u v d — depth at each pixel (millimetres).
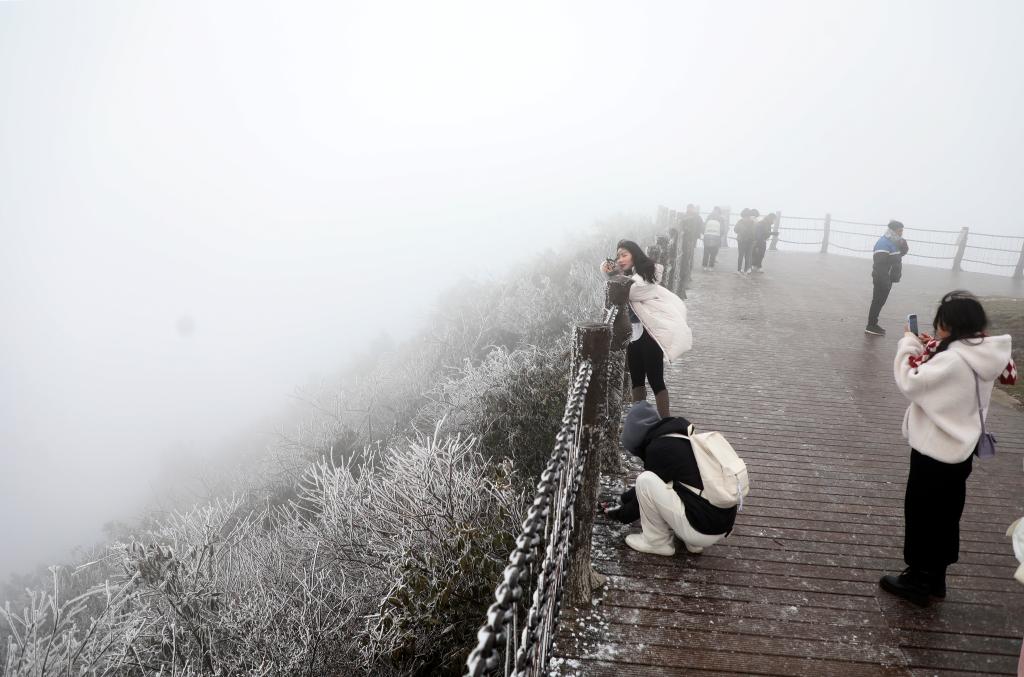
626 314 4598
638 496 3627
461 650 3271
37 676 3293
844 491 4703
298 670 3389
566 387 6461
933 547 3256
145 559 3795
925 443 3139
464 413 6945
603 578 3434
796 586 3455
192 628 3717
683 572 3539
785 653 2926
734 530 4059
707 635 3031
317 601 3777
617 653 2885
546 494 1853
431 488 4262
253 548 5156
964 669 2877
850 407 6633
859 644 3014
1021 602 3406
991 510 4574
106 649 3576
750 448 5516
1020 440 6125
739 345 9078
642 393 5191
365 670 3371
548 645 2361
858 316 11242
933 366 3057
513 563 1550
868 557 3783
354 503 4441
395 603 3443
